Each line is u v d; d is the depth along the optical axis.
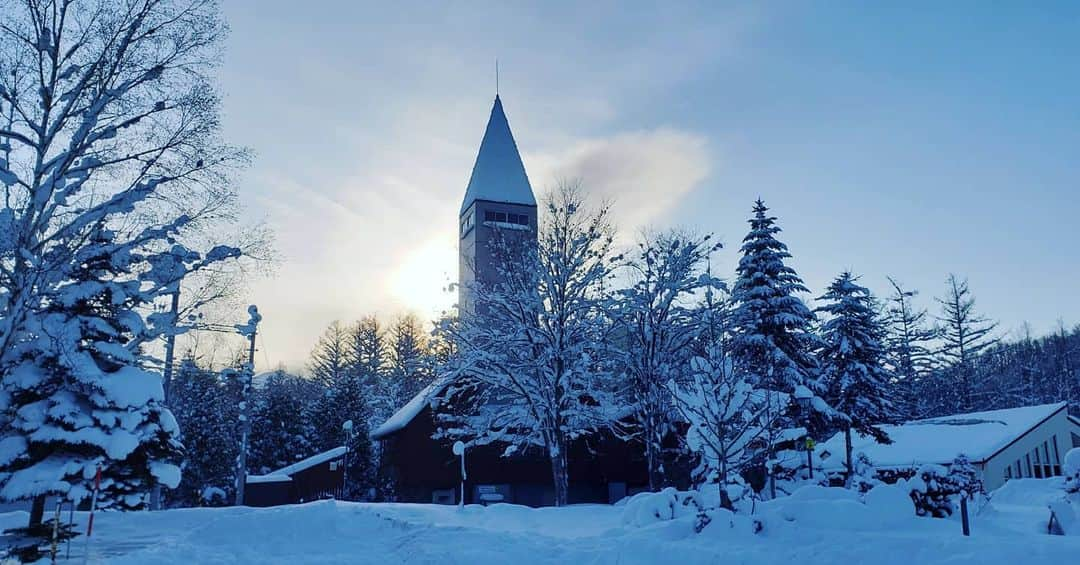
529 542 15.07
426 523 17.30
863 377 36.25
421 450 37.38
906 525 14.25
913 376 60.38
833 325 37.28
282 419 55.72
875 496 14.87
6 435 16.80
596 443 39.66
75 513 20.19
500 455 36.94
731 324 30.64
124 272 18.80
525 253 32.38
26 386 16.50
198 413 46.81
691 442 19.27
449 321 31.16
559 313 30.52
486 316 32.59
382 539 16.34
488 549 14.53
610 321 32.25
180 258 19.47
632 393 33.41
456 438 37.03
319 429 56.94
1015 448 38.03
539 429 30.91
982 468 36.78
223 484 46.62
